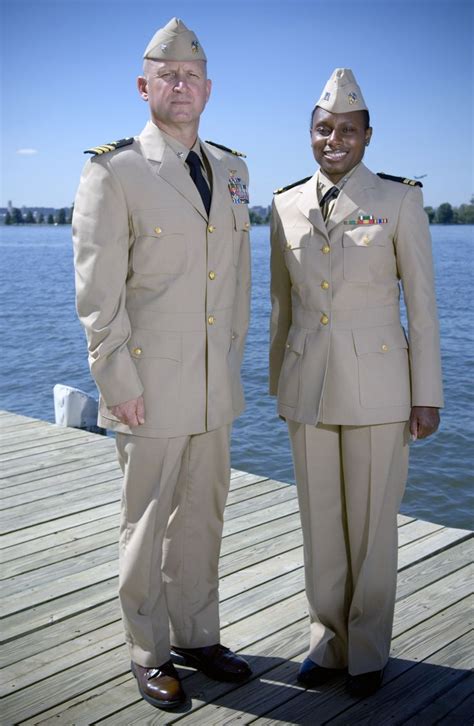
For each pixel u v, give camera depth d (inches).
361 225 87.2
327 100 85.8
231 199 90.6
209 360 88.4
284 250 92.5
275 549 129.1
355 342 87.8
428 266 88.4
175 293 86.4
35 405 423.8
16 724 84.3
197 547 94.6
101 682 92.2
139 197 84.1
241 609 109.1
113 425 88.1
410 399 89.7
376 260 87.1
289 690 90.7
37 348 599.5
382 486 89.5
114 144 85.5
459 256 1670.8
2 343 625.0
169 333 86.6
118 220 84.0
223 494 94.7
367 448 88.7
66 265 1756.9
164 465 87.8
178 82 83.8
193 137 88.7
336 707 87.4
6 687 91.2
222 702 88.4
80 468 173.8
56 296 1011.3
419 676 92.7
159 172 85.4
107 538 135.5
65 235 5762.8
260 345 545.3
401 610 107.2
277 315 97.7
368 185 88.3
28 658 97.5
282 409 92.7
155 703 87.1
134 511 89.6
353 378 87.4
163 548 95.3
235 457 289.9
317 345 89.3
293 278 91.7
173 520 94.4
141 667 89.6
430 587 113.9
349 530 91.7
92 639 102.1
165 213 84.7
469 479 257.3
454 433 305.3
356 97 85.7
